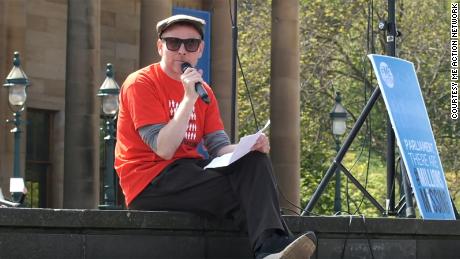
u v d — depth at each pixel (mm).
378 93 14164
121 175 9766
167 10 29250
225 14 32656
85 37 28469
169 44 9664
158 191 9586
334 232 10641
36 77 32656
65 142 28719
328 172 14336
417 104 13914
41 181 32875
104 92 24312
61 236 8820
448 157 45406
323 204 42406
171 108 9695
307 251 8648
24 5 31578
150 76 9719
